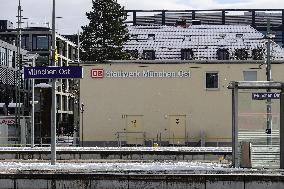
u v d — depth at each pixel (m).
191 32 123.06
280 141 44.97
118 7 137.25
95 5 136.88
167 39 121.31
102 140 99.94
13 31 174.00
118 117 100.25
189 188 38.41
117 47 132.38
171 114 100.00
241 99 92.56
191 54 115.75
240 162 45.88
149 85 100.12
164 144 99.62
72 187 38.91
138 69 100.06
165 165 47.50
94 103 100.31
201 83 99.75
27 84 146.25
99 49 135.00
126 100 100.25
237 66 99.38
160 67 100.00
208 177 38.31
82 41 137.12
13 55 150.62
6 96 144.88
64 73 48.41
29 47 168.62
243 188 38.25
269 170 42.72
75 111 126.19
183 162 55.50
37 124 101.25
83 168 44.09
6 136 91.94
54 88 50.59
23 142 92.69
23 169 42.53
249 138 50.19
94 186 38.75
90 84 100.38
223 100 99.44
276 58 111.06
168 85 100.00
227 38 119.56
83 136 100.06
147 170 41.03
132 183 38.62
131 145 99.44
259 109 92.00
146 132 100.00
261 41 117.19
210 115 99.62
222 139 99.31
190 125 99.75
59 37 171.25
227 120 99.31
